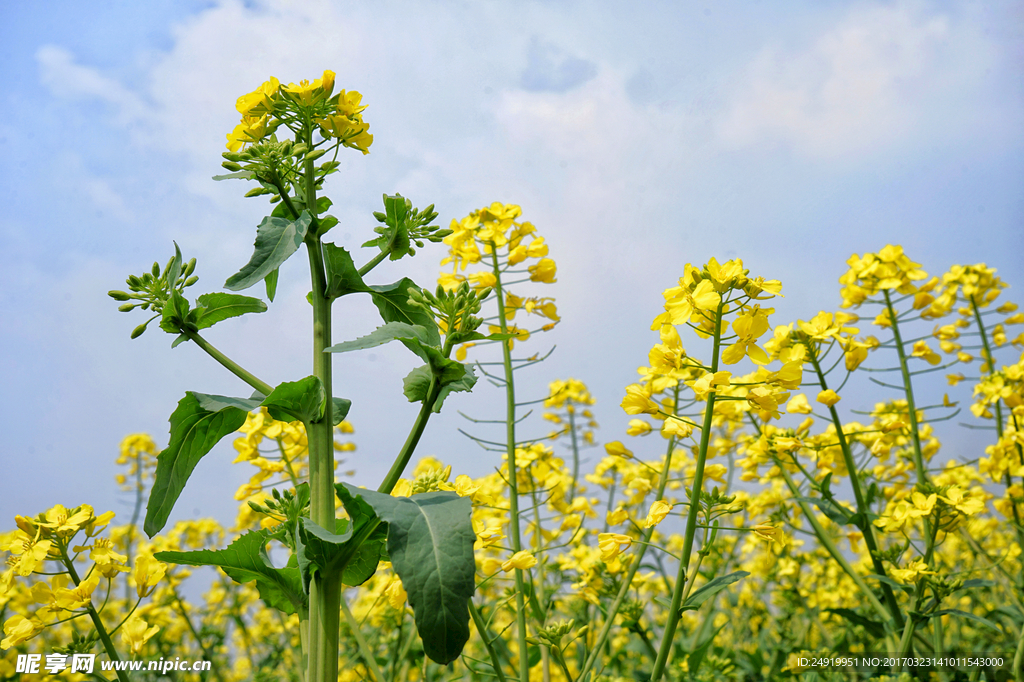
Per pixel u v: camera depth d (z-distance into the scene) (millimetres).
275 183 380
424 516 333
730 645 747
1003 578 625
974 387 597
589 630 561
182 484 385
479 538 438
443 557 323
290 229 361
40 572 414
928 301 561
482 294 496
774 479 620
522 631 452
